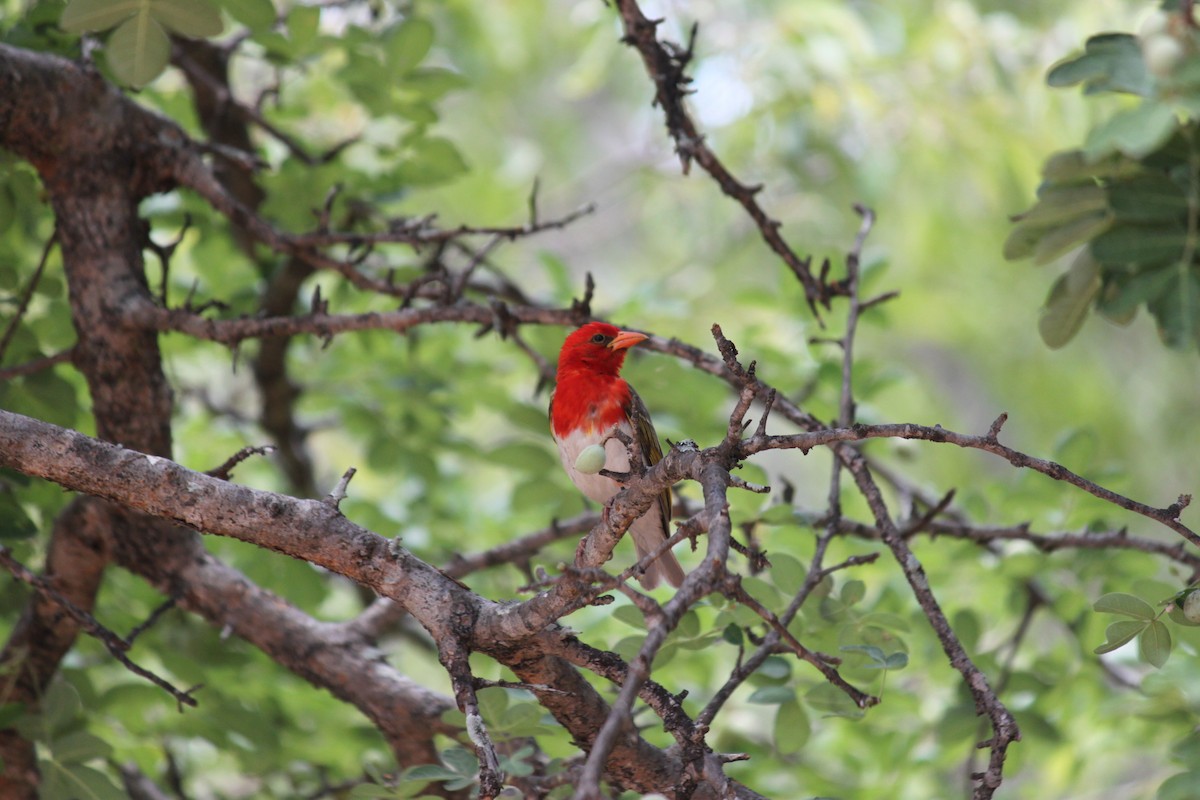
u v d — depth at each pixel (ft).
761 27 61.67
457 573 32.96
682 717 20.89
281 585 36.22
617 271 87.15
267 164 32.40
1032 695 35.60
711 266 66.44
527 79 81.56
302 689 38.65
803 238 66.80
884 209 68.39
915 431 18.45
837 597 27.78
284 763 36.50
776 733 27.17
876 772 39.19
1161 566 34.09
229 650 35.70
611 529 18.85
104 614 34.76
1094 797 44.83
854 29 60.85
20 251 38.37
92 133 28.50
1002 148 61.62
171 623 36.11
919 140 62.85
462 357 47.50
